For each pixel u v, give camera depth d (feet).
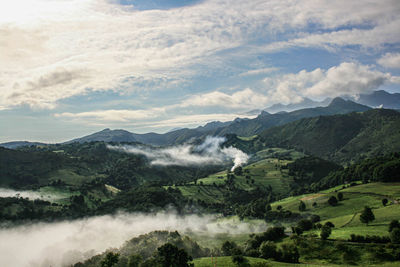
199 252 499.10
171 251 347.36
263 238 413.39
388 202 494.18
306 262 312.91
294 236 378.32
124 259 425.69
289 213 627.46
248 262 328.29
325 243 334.24
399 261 265.34
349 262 288.10
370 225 388.57
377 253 285.64
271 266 306.14
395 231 294.46
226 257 363.15
